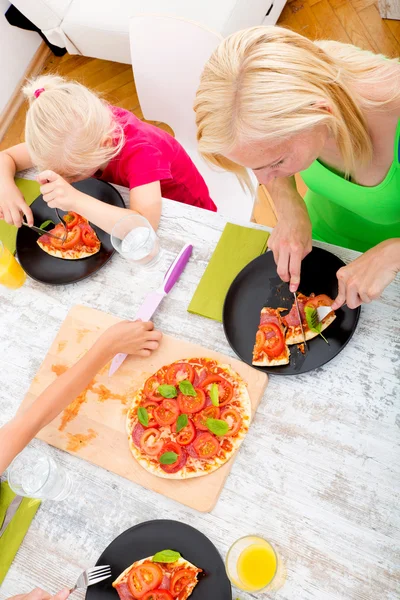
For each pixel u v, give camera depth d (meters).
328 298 1.11
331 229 1.51
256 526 0.99
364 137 0.99
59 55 2.96
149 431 1.08
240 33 0.85
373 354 1.08
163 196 1.57
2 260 1.29
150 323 1.18
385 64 0.97
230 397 1.08
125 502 1.06
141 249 1.22
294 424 1.05
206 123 0.88
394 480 0.97
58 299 1.31
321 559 0.94
